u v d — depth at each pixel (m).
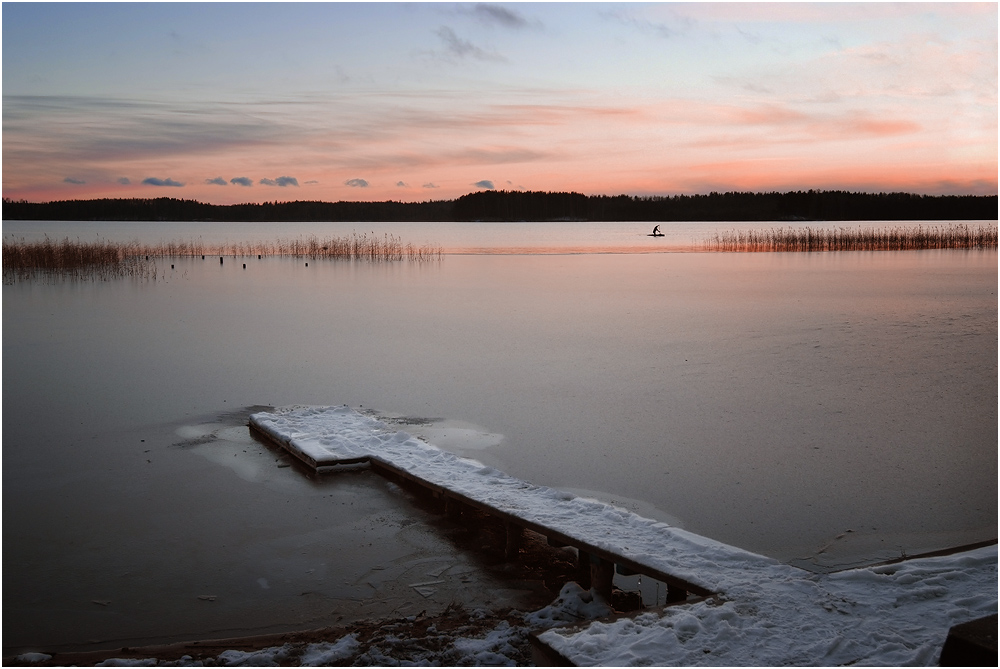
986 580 5.32
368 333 18.42
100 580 6.53
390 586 6.44
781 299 24.62
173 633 5.70
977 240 53.44
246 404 11.95
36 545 7.18
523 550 7.12
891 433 10.41
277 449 9.89
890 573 5.46
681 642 4.52
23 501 8.19
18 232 85.69
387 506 8.12
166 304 23.27
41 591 6.33
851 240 54.09
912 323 19.53
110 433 10.49
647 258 45.00
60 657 5.25
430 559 6.93
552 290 27.55
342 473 9.04
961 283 28.80
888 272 33.62
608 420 11.10
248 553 7.04
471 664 4.87
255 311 21.91
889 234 59.66
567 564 6.84
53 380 13.47
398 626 5.61
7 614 5.96
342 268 36.47
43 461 9.39
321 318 20.69
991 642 3.78
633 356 15.66
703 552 5.89
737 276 32.66
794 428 10.67
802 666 4.24
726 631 4.58
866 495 8.27
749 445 9.96
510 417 11.27
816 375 13.86
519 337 17.89
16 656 5.30
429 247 58.31
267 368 14.51
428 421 11.09
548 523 6.60
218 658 5.06
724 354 15.81
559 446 9.96
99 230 97.88
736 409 11.64
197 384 13.21
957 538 7.20
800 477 8.83
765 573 5.48
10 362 14.95
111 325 19.38
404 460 8.93
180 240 65.44
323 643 5.32
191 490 8.52
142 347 16.53
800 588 5.18
